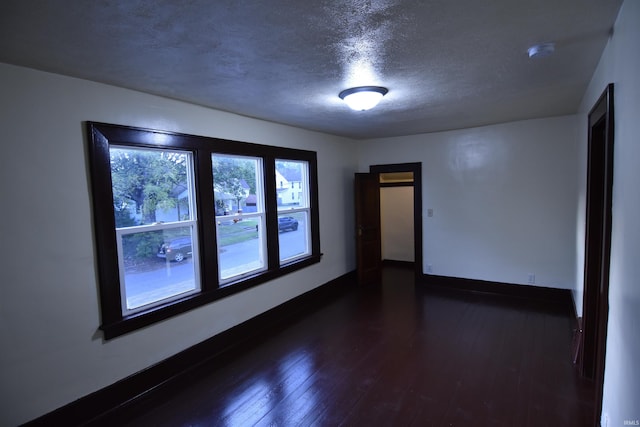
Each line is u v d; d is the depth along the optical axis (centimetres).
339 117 391
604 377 190
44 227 221
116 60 206
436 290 516
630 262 148
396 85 275
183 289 314
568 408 238
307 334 375
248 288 372
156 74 233
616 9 163
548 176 444
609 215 185
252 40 185
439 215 527
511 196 470
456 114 393
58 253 228
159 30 170
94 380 246
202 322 322
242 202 376
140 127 272
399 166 554
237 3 147
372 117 395
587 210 270
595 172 261
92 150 242
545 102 348
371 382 278
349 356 322
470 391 261
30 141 215
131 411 253
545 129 441
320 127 454
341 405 250
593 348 272
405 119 412
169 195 303
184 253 314
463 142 500
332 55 210
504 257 481
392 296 496
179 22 162
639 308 134
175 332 299
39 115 219
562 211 438
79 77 234
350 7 153
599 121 225
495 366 296
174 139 296
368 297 496
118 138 257
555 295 449
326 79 254
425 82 269
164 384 286
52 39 176
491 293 493
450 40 192
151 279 289
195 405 257
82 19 156
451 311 429
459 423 227
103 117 250
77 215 237
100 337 249
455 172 509
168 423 239
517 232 469
